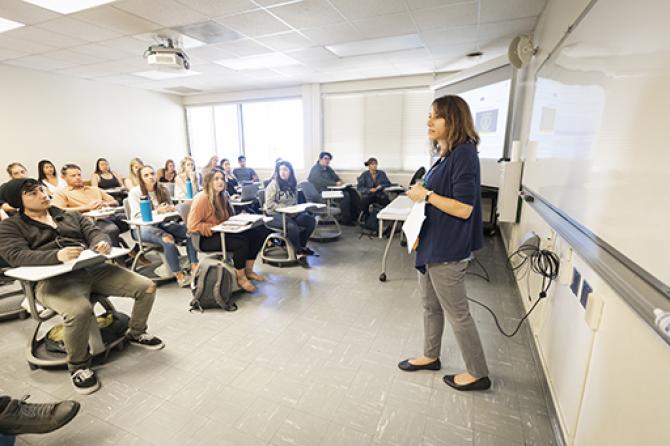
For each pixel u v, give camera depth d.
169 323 2.42
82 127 5.80
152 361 1.98
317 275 3.33
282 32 3.56
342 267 3.55
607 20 1.17
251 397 1.69
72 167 3.74
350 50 4.27
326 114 6.61
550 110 2.01
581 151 1.35
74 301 1.75
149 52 3.58
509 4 2.89
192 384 1.78
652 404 0.76
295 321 2.43
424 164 6.09
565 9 1.99
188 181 4.65
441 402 1.64
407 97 6.00
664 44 0.78
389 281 3.17
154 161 7.16
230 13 3.04
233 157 7.73
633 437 0.83
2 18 3.12
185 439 1.45
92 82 5.90
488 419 1.53
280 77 5.91
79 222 2.13
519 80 3.52
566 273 1.48
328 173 5.84
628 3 0.99
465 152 1.41
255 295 2.87
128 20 3.18
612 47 1.10
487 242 4.39
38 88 5.17
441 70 5.44
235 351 2.07
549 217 1.78
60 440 1.44
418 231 1.54
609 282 0.93
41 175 4.30
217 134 7.75
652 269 0.76
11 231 1.80
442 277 1.52
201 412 1.59
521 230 2.90
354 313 2.55
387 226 4.98
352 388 1.75
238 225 2.77
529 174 2.61
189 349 2.10
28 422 1.36
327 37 3.74
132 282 2.01
